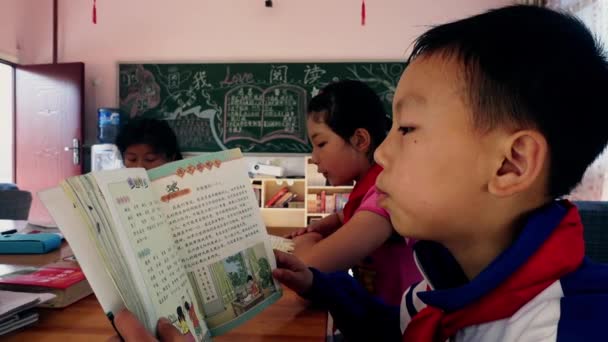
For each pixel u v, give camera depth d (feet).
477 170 1.35
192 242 1.73
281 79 12.71
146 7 12.99
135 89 12.99
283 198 11.51
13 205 6.97
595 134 1.40
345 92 3.49
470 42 1.38
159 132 5.27
